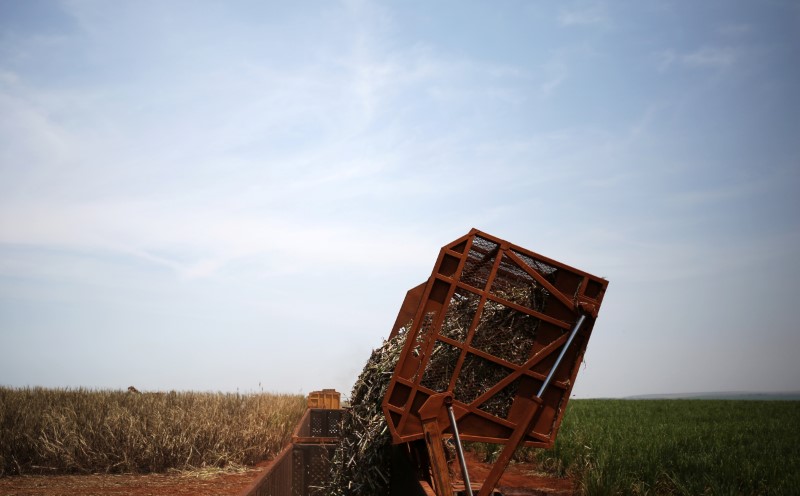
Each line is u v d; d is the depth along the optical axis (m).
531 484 12.71
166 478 13.74
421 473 8.19
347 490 9.35
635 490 11.12
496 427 7.29
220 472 14.60
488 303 7.75
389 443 8.73
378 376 9.21
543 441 7.24
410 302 10.77
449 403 7.17
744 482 11.57
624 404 42.19
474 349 7.28
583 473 12.02
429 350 7.24
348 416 10.45
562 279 7.41
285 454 8.82
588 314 7.24
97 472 14.44
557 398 7.30
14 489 12.27
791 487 10.93
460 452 6.92
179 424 15.91
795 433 20.62
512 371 7.31
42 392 22.03
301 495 10.82
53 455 14.60
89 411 17.83
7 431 14.99
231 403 22.86
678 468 12.51
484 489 7.07
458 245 7.39
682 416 29.61
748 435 19.78
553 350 7.31
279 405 22.67
